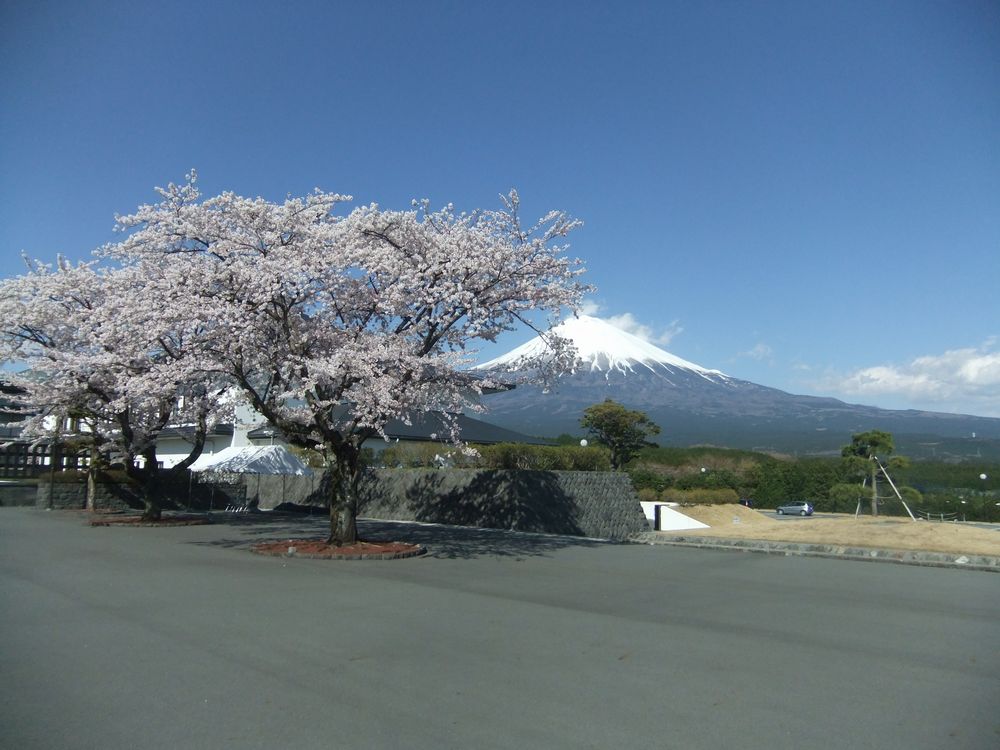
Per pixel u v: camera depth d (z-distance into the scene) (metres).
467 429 35.28
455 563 14.48
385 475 26.19
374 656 7.29
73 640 7.89
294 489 30.16
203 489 31.58
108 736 5.16
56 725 5.37
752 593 11.41
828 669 7.03
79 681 6.41
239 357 15.26
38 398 21.67
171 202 16.55
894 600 10.88
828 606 10.33
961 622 9.30
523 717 5.61
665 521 24.84
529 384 17.19
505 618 9.21
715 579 12.85
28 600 10.20
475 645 7.79
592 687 6.36
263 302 14.34
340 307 15.73
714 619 9.34
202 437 23.70
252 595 10.66
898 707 5.94
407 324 16.05
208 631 8.33
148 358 17.06
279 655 7.30
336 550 15.29
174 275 14.85
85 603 9.98
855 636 8.45
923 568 14.57
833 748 5.08
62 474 30.23
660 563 14.94
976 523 33.44
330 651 7.47
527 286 15.54
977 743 5.19
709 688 6.38
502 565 14.28
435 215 15.55
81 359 18.75
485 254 14.98
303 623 8.77
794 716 5.70
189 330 14.77
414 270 15.08
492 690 6.24
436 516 24.03
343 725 5.40
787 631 8.68
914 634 8.59
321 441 16.20
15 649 7.50
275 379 16.31
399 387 15.00
